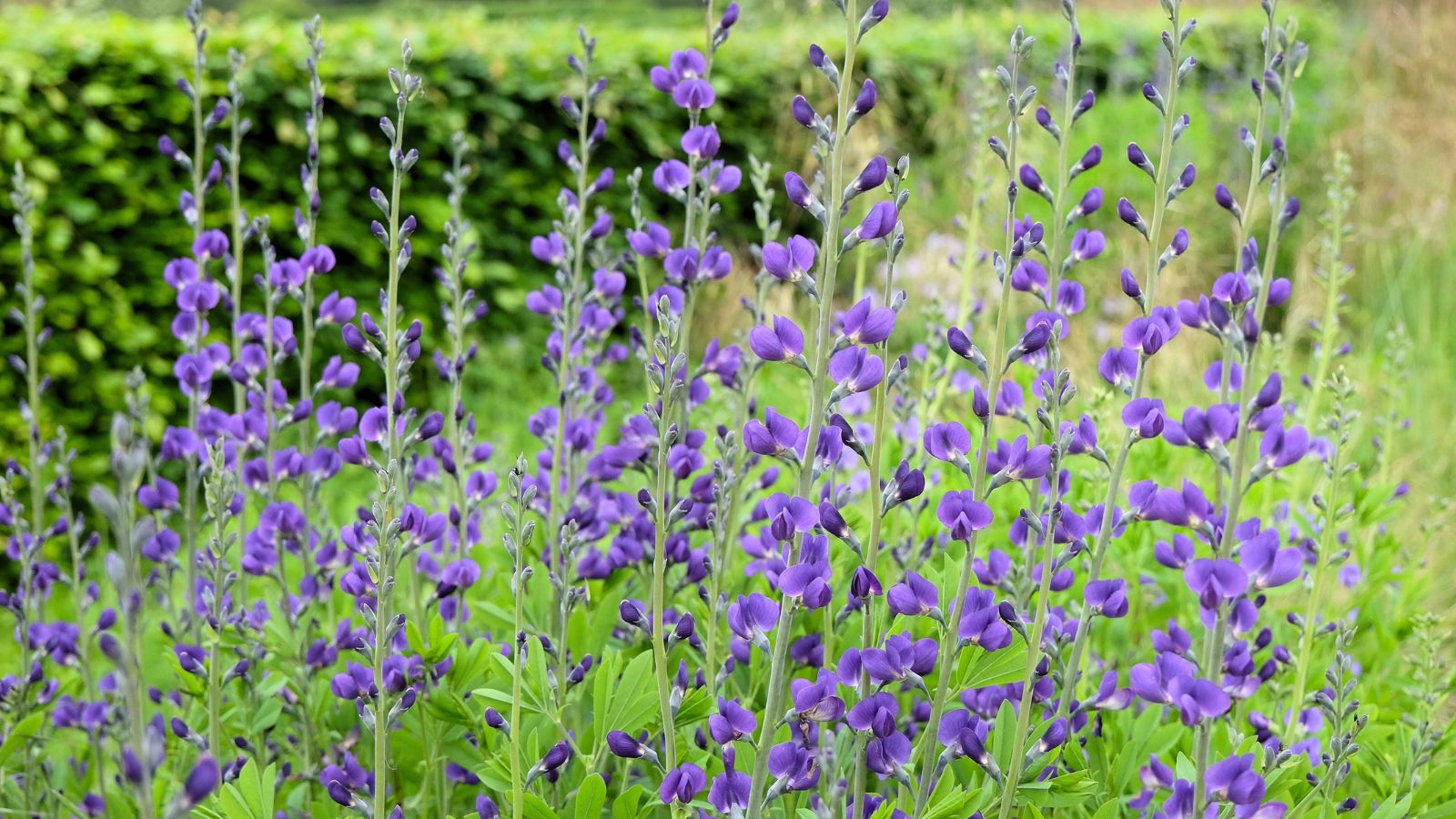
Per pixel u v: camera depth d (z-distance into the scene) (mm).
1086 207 2158
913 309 6633
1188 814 1793
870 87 1752
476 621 2887
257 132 6988
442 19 8812
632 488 3039
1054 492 1815
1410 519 4434
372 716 2043
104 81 6340
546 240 2830
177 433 2633
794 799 2088
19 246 5988
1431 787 2172
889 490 1786
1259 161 2053
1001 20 9977
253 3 20406
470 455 2818
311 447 3039
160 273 6617
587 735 2264
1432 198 7234
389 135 2205
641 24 14648
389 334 2250
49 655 2762
